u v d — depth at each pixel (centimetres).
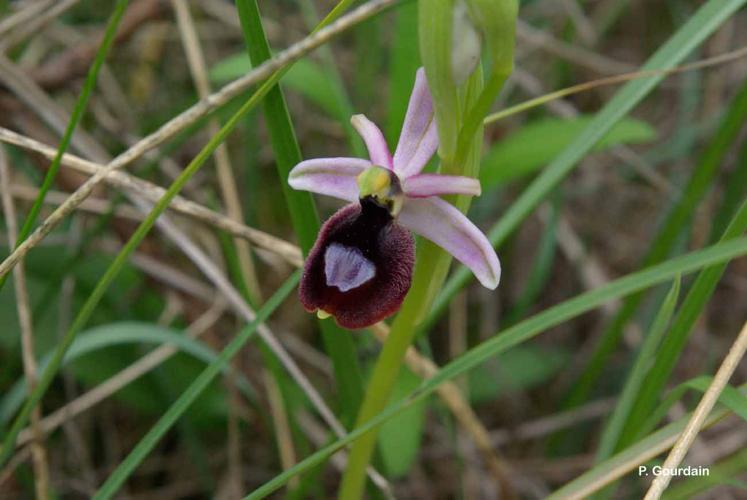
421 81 23
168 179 35
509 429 36
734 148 40
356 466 26
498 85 22
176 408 25
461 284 28
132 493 34
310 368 35
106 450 34
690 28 27
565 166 28
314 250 23
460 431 35
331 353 26
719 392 23
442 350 37
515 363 35
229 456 33
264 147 39
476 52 22
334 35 22
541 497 34
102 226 29
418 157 23
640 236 41
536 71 43
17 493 32
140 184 27
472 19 21
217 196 38
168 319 33
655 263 33
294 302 36
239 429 34
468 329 38
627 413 26
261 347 29
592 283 37
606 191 42
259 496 24
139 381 32
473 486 34
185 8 32
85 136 33
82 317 25
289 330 36
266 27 39
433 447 35
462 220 23
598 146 29
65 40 36
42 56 37
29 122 32
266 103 25
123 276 32
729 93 41
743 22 42
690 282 34
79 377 32
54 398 33
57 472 33
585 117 30
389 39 40
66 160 26
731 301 39
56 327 32
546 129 29
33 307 32
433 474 35
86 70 34
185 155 37
